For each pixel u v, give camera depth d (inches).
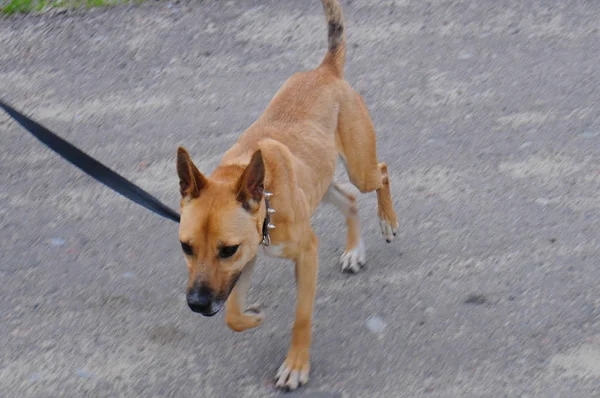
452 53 186.1
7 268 152.0
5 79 183.6
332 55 150.9
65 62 187.8
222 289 133.0
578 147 166.1
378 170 151.1
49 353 142.7
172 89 180.4
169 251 153.9
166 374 140.6
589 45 186.5
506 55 185.0
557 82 178.7
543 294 146.5
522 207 157.4
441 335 143.1
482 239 153.6
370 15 203.9
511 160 164.6
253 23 201.3
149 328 145.0
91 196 161.8
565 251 151.3
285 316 146.2
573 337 141.9
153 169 165.6
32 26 202.1
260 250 139.7
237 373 140.6
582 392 136.9
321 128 145.6
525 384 137.9
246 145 141.9
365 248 153.9
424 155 166.2
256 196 133.8
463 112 173.6
